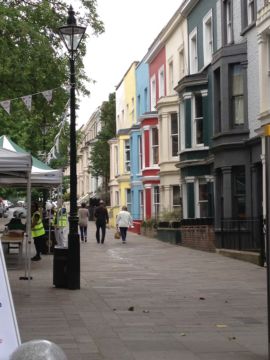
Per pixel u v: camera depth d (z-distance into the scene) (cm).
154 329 870
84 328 873
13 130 2217
